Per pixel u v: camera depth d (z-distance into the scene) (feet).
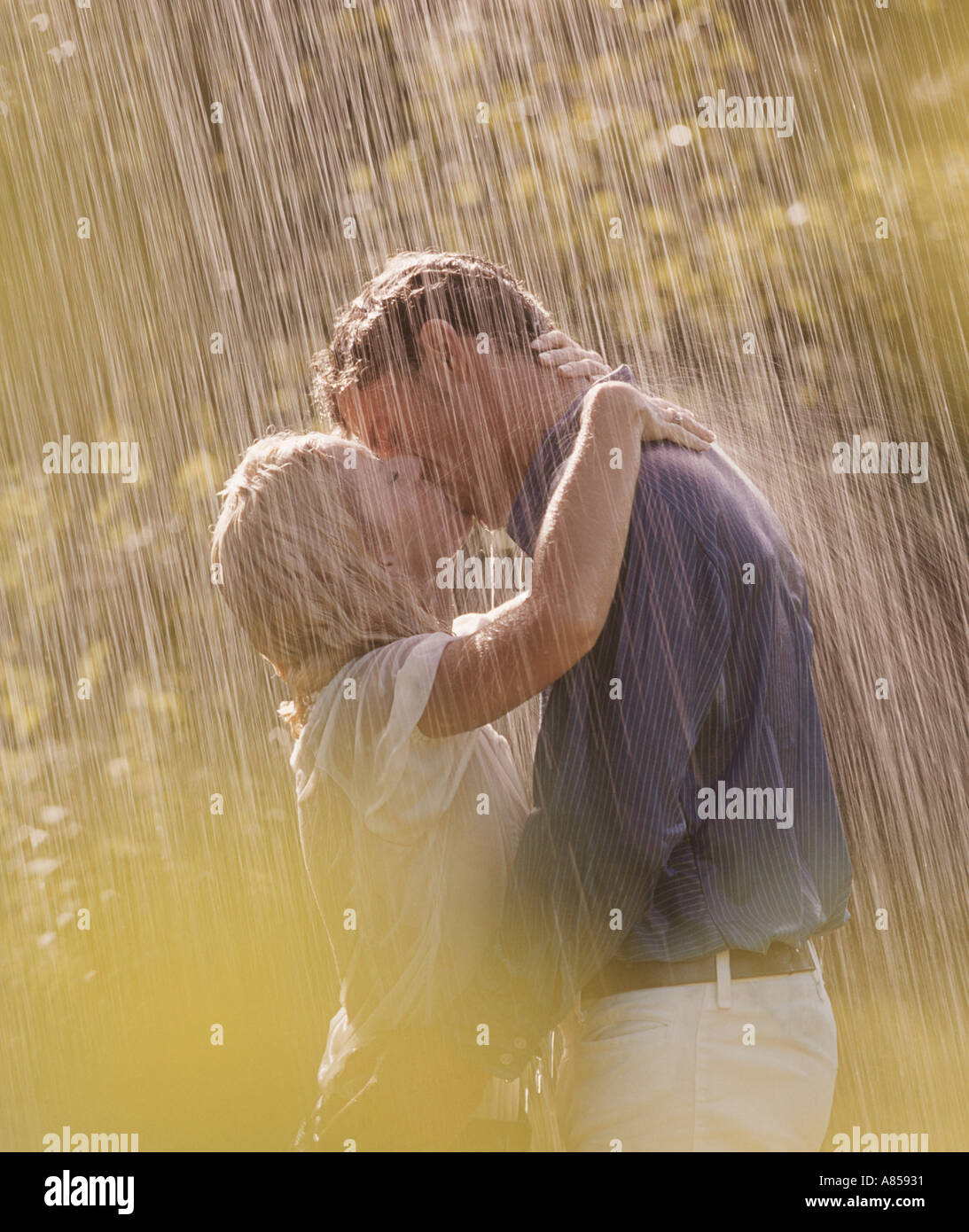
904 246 27.20
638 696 8.54
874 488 24.52
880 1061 18.75
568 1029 9.50
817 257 27.30
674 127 28.63
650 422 9.07
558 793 8.71
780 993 8.97
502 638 8.62
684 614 8.61
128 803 22.07
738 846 8.87
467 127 29.53
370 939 9.34
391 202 29.35
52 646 24.52
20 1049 18.74
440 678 8.85
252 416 28.35
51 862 20.74
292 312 29.09
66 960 19.85
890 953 21.07
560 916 8.73
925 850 22.38
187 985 19.72
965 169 27.43
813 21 28.99
